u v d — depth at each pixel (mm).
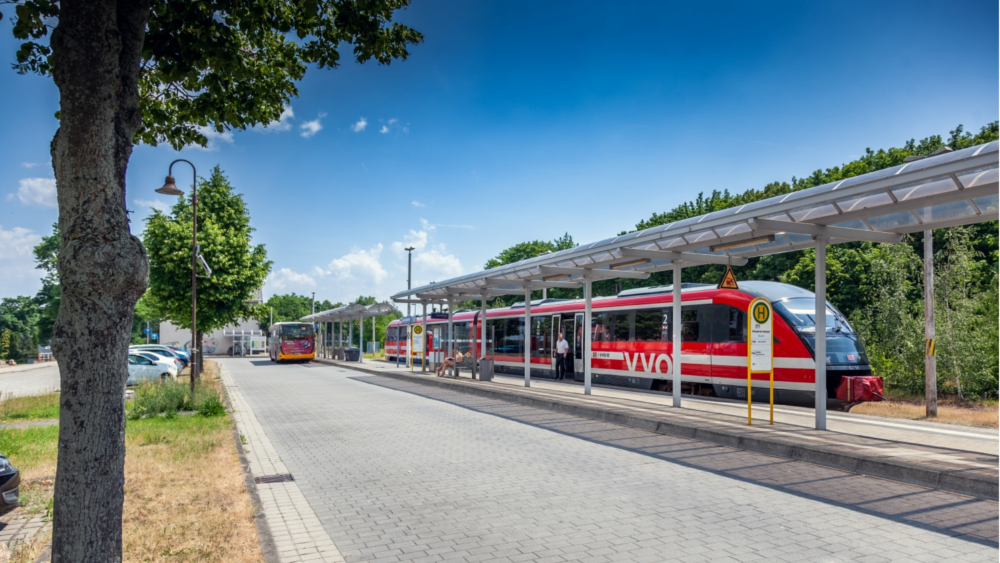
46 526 6441
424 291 26688
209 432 11875
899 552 5250
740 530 5883
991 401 18609
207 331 31094
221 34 5191
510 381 24234
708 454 9539
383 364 39781
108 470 3361
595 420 13266
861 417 13070
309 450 10289
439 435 11531
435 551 5438
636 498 7043
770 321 11750
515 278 20578
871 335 21516
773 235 11547
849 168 32188
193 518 6312
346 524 6254
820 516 6297
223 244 30062
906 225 10297
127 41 3717
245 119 6500
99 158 3344
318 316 51344
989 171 7848
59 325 3336
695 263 14711
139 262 3439
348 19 5711
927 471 7484
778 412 13602
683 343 18078
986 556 5133
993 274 23859
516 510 6629
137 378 24078
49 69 5230
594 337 22188
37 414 15672
